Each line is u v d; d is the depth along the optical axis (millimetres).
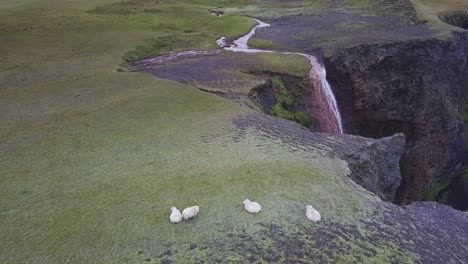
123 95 31750
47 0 86000
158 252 14250
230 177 19094
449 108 53125
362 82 48500
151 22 67875
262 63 46469
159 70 41938
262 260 14008
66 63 41719
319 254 14469
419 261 14836
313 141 24266
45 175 19609
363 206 17609
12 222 15898
